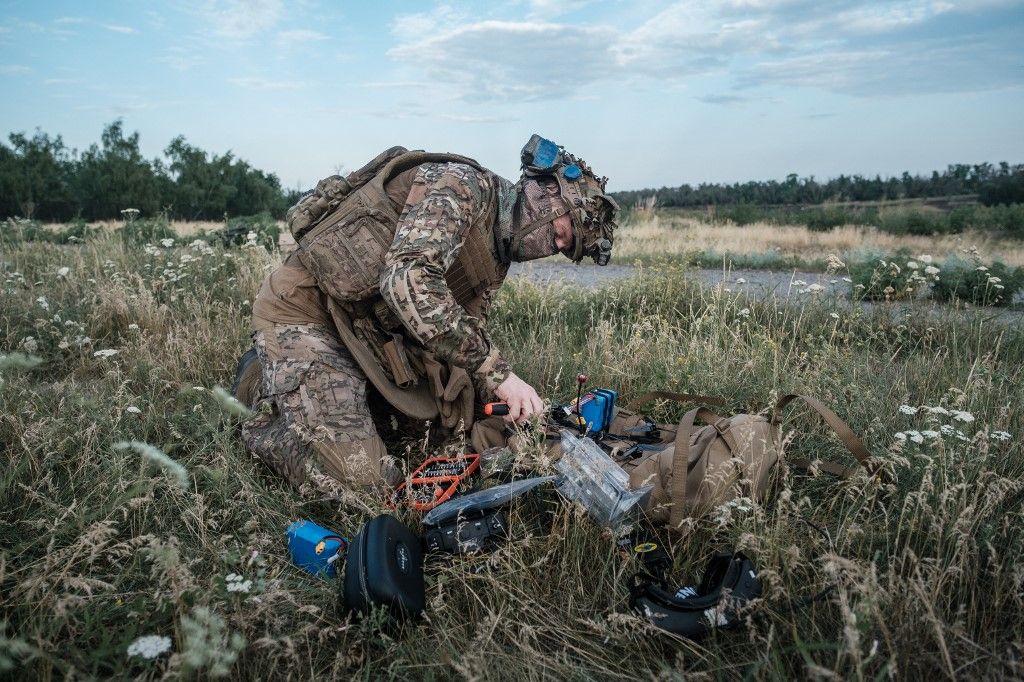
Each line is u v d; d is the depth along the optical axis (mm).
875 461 2557
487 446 2934
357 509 2514
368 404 3166
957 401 3016
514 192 2863
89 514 2334
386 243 2748
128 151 67500
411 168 2840
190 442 3074
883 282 7082
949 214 27734
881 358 4555
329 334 2965
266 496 2590
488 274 2881
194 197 68312
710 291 6426
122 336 4672
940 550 2104
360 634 1899
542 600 2084
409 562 2031
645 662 1824
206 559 2211
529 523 2518
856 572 1828
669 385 3725
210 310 5023
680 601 1868
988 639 1882
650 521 2406
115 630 1841
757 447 2520
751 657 1844
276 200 74125
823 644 1643
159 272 5887
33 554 2193
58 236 9312
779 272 11273
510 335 4859
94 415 2975
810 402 2703
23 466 2510
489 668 1792
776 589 1870
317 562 2180
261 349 2885
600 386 3885
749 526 2256
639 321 5223
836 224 27359
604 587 2164
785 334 5008
